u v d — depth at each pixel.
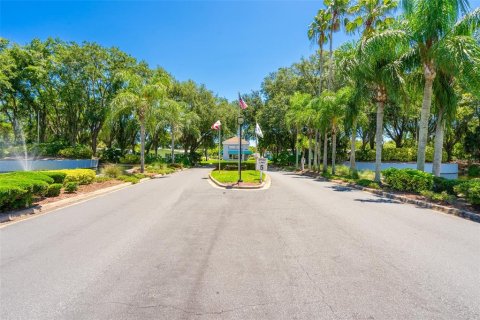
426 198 10.46
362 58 14.25
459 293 3.61
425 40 12.79
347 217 7.88
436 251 5.14
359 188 14.78
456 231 6.48
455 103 14.00
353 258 4.79
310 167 30.50
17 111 34.22
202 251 5.14
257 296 3.53
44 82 30.78
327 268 4.38
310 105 24.83
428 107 13.23
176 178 20.83
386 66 14.15
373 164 32.56
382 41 13.11
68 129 38.88
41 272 4.23
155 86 22.64
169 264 4.54
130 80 23.53
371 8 17.27
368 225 7.00
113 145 49.69
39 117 36.34
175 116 27.06
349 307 3.28
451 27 12.09
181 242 5.66
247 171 27.19
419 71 14.41
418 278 4.04
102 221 7.37
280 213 8.38
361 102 17.25
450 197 9.66
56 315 3.12
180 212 8.51
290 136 42.59
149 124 25.27
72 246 5.40
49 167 27.86
